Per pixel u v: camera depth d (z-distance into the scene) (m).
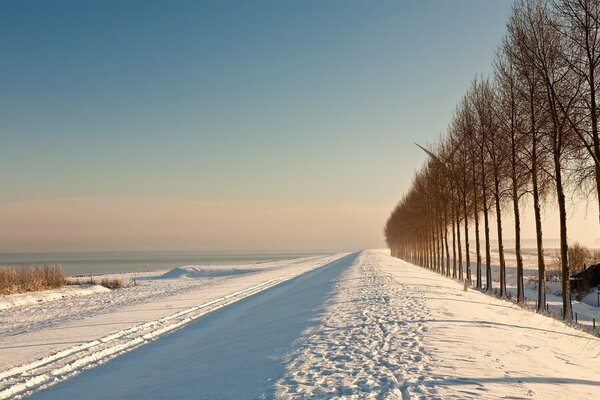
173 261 198.00
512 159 27.78
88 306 31.61
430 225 58.03
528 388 8.27
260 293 36.12
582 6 19.38
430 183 50.09
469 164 36.78
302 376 9.36
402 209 89.12
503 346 11.82
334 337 13.09
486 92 31.30
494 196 33.03
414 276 35.34
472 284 41.50
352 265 56.12
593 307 30.25
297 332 14.55
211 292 38.62
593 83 19.25
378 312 17.12
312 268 75.94
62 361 14.49
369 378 8.91
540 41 22.16
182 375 11.63
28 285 41.94
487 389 8.08
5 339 19.00
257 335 15.77
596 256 50.53
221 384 10.00
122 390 10.99
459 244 42.78
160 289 46.16
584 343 14.40
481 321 15.59
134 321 22.50
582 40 19.64
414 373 9.10
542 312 23.31
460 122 36.06
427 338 12.35
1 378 12.66
